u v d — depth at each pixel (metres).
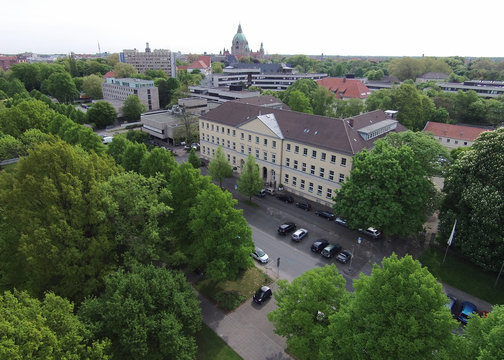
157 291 24.03
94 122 108.44
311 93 98.44
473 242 36.38
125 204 31.22
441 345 18.30
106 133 102.31
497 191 34.41
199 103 102.62
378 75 184.38
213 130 73.12
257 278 37.25
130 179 31.92
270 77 172.12
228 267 32.19
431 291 18.09
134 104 117.19
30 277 27.77
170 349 22.45
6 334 16.61
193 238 35.16
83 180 30.14
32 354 17.30
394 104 85.56
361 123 57.03
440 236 42.66
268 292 34.12
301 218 50.91
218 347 28.38
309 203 56.00
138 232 30.98
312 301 23.45
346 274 38.09
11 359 15.69
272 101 81.88
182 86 136.50
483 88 127.62
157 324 22.75
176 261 32.16
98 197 29.45
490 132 38.50
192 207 33.91
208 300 33.94
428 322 18.27
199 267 36.88
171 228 34.97
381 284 19.62
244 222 34.22
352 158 48.03
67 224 27.17
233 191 60.66
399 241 44.53
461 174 38.69
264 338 29.45
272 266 39.53
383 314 19.09
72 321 20.42
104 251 29.19
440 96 105.12
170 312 24.23
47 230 26.41
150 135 95.75
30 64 167.38
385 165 39.09
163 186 40.72
